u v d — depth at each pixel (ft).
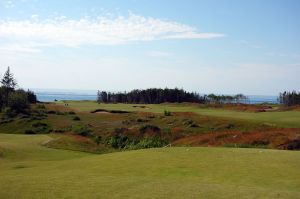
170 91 613.93
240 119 201.05
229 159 76.13
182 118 215.31
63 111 298.15
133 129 183.52
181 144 153.99
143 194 51.83
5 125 239.30
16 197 51.72
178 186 56.49
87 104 432.25
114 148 161.48
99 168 75.87
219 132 164.14
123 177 65.16
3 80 372.38
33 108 314.55
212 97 653.30
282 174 63.82
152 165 75.05
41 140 145.28
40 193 53.42
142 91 619.26
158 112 273.13
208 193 51.85
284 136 136.15
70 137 159.74
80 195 52.01
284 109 290.56
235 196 50.14
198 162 75.20
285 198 49.03
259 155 78.74
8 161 98.99
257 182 59.67
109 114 270.87
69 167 79.71
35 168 81.61
